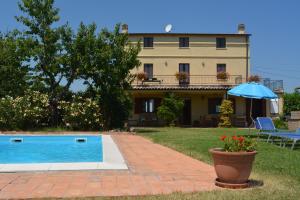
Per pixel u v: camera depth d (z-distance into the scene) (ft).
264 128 59.93
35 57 79.92
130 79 85.71
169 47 125.29
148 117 117.50
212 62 126.11
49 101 80.94
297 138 44.14
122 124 85.46
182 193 21.29
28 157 44.21
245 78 126.11
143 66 124.57
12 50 79.30
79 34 79.66
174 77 124.57
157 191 21.76
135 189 22.21
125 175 26.48
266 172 28.12
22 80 81.66
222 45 126.82
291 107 144.97
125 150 43.55
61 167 28.60
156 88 114.32
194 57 125.70
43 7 79.92
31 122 77.92
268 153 39.52
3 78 80.48
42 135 65.82
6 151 50.70
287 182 24.62
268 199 20.24
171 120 109.81
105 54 77.36
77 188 22.27
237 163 22.39
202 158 35.60
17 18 80.12
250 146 22.91
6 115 75.25
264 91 59.52
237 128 104.27
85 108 78.07
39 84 82.07
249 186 23.12
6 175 25.91
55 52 81.25
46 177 25.34
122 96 82.38
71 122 78.64
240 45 126.82
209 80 125.49
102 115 81.87
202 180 25.03
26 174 26.32
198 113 122.72
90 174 26.55
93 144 59.11
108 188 22.38
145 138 61.46
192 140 54.95
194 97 122.93
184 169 29.45
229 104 113.29
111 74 79.41
